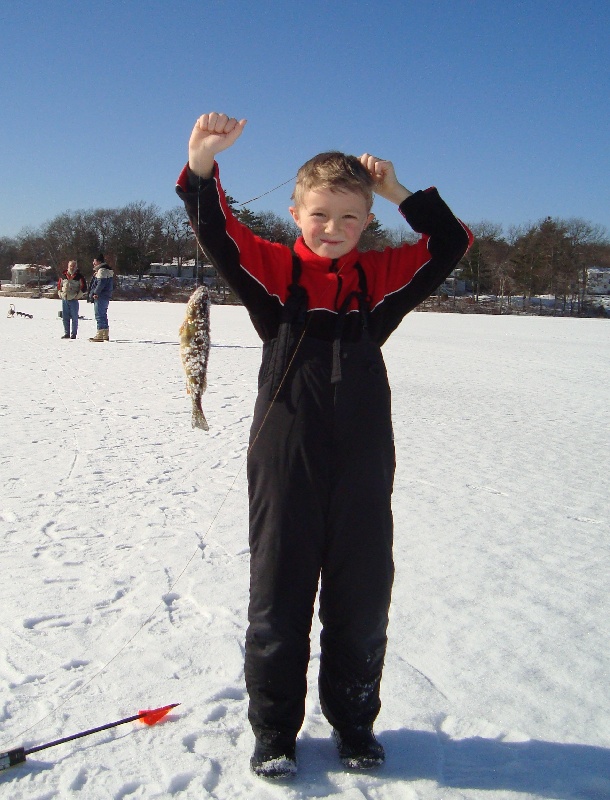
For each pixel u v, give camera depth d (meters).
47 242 98.62
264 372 2.47
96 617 3.47
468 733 2.67
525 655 3.23
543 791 2.34
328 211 2.41
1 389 10.64
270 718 2.39
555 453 7.62
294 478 2.37
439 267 2.61
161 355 15.84
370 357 2.47
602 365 18.06
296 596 2.40
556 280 80.31
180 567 4.11
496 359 18.88
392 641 3.34
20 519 4.88
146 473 6.16
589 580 4.12
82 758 2.44
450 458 7.20
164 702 2.78
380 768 2.44
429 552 4.51
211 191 2.33
